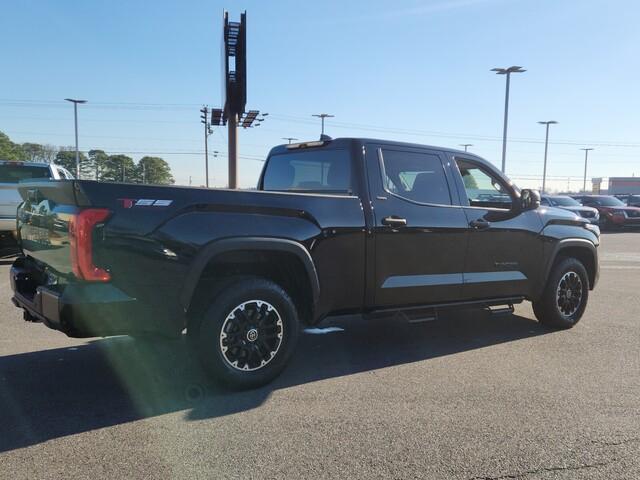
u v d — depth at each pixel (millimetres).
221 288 4141
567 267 6352
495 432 3568
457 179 5547
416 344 5730
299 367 4910
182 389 4285
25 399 4059
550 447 3371
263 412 3865
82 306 3514
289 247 4254
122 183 3689
